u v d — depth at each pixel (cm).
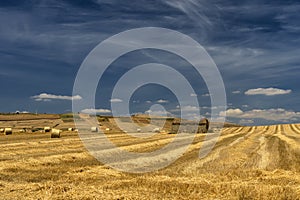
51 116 10681
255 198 1464
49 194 1470
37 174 1988
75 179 1855
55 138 4784
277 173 2117
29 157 2627
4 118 10081
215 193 1562
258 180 1877
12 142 3950
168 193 1544
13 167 2180
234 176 2003
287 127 9906
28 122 9669
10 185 1653
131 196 1447
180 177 1952
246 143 4606
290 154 3325
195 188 1633
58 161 2556
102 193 1492
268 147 4050
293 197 1489
